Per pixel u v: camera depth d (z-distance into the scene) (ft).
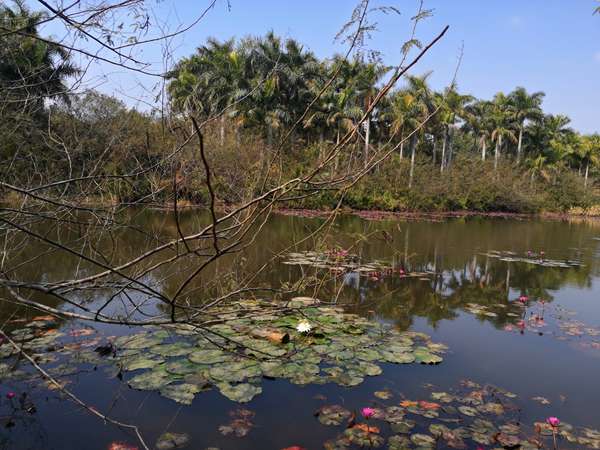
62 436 10.55
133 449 10.06
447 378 14.55
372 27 6.25
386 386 13.69
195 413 11.68
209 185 5.91
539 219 102.78
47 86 10.52
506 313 22.85
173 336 16.29
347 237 45.32
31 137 12.50
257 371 13.93
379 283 27.78
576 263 38.86
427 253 40.63
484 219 89.81
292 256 32.53
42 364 13.97
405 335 18.40
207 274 24.49
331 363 15.02
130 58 7.04
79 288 8.28
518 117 130.62
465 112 110.32
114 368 13.80
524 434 11.44
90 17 6.57
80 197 12.01
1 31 7.44
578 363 16.43
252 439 10.66
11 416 11.34
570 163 153.58
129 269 22.71
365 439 10.76
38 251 26.94
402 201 87.97
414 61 6.08
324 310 20.63
